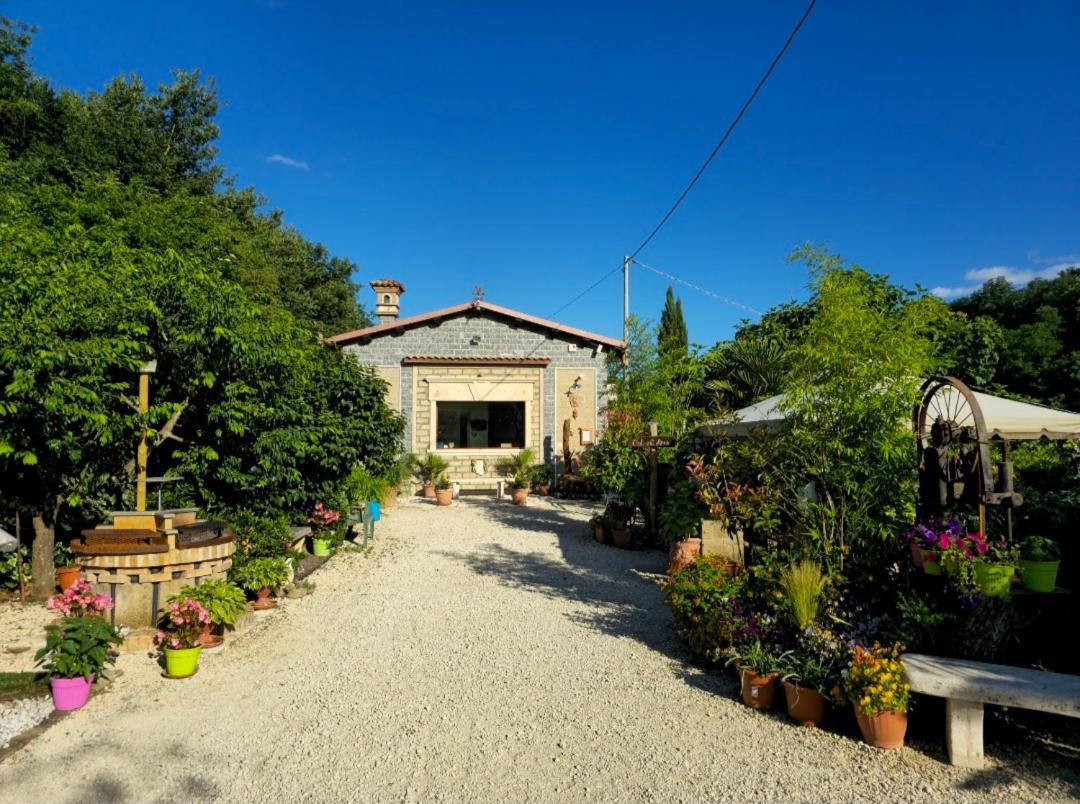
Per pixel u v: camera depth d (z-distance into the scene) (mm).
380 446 10180
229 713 3949
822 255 5129
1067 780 3209
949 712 3379
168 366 6719
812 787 3162
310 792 3115
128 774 3236
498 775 3283
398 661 4887
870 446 4723
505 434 16812
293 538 7211
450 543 9875
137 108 21953
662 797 3094
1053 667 4285
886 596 4559
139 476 5824
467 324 16234
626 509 9969
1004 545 4098
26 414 5391
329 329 27781
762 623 4414
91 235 8484
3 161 11273
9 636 5242
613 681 4508
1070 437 5164
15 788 3084
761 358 13281
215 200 20500
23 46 16875
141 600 5211
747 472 5695
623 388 12453
